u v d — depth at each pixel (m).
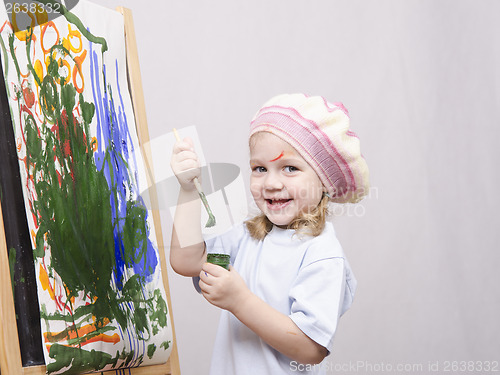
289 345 1.19
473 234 2.71
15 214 1.01
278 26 2.50
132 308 1.26
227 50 2.41
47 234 1.06
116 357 1.18
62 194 1.12
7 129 1.02
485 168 2.73
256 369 1.25
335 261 1.25
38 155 1.07
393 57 2.66
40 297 1.02
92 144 1.22
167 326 1.36
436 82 2.72
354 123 2.59
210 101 2.36
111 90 1.33
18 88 1.06
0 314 0.95
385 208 2.62
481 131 2.73
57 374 1.05
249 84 2.43
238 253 1.38
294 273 1.26
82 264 1.14
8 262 0.98
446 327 2.65
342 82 2.58
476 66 2.73
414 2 2.71
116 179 1.28
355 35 2.61
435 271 2.66
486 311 2.70
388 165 2.63
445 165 2.71
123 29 1.39
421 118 2.69
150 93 2.27
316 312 1.20
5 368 0.95
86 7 1.28
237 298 1.19
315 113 1.30
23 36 1.09
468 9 2.73
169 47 2.31
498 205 2.72
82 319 1.11
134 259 1.29
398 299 2.60
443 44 2.72
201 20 2.38
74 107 1.19
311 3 2.56
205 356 2.27
